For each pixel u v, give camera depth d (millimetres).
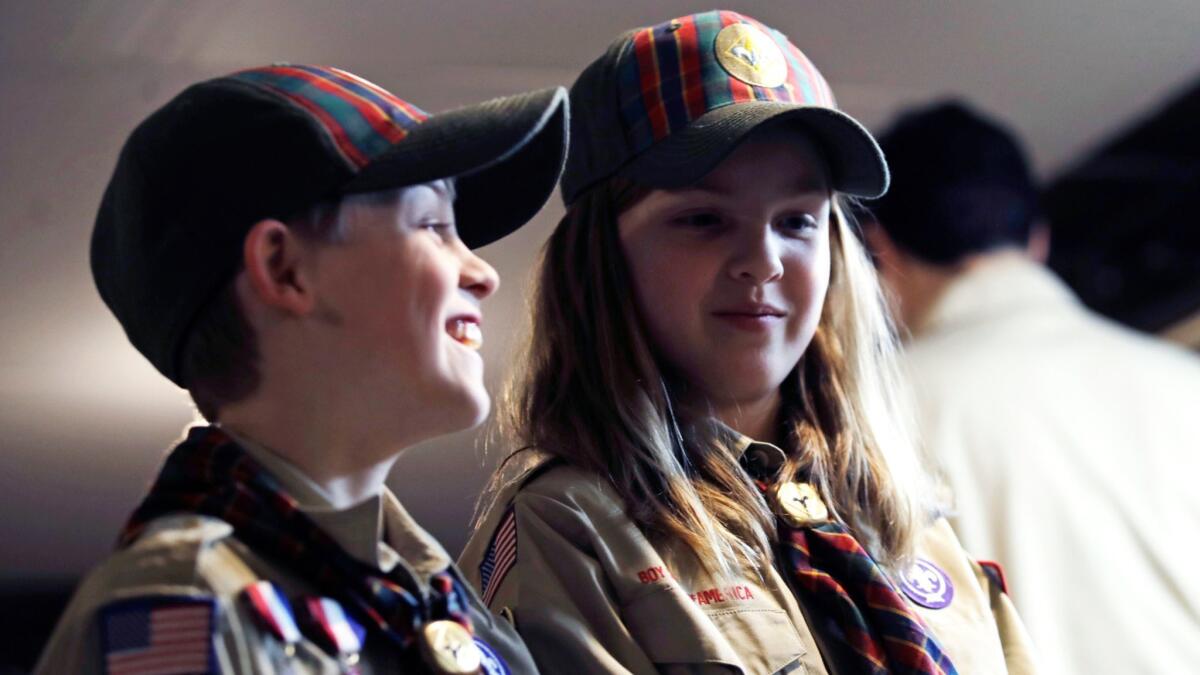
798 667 1990
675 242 2123
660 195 2129
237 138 1601
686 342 2133
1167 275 5605
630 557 2002
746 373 2125
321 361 1599
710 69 2154
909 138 3115
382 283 1608
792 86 2180
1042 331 2965
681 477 2086
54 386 4051
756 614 2018
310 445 1614
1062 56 4648
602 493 2064
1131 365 2902
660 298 2135
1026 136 5039
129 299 1650
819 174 2166
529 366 2254
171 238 1601
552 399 2197
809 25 4293
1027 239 3115
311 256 1596
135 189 1630
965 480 2783
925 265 3078
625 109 2172
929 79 4637
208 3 3545
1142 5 4422
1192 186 5309
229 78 1662
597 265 2191
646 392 2125
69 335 4020
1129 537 2734
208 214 1591
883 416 2328
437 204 1692
